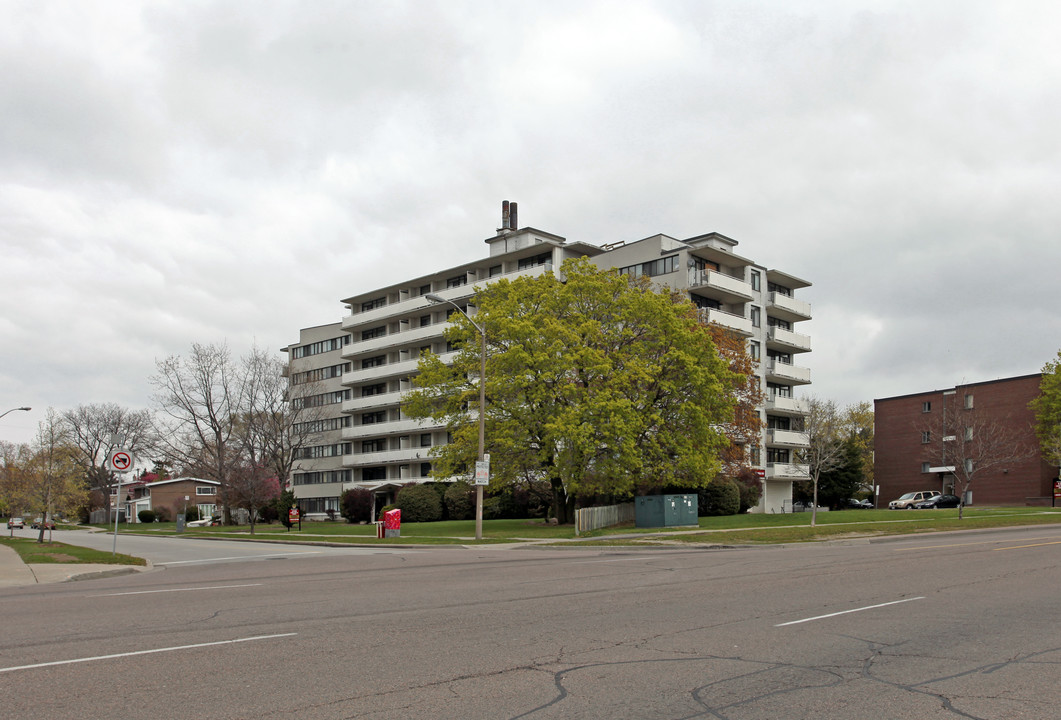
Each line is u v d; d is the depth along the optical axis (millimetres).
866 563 18297
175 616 10938
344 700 6375
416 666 7602
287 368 92250
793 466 63406
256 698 6434
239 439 69875
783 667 7559
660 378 40000
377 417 80688
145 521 94812
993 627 9672
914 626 9758
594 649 8414
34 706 6211
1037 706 6227
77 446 92312
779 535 29609
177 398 66500
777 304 65875
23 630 9789
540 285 41656
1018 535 28859
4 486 73125
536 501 57906
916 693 6621
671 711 6102
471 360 42562
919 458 74250
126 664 7688
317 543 36344
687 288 58375
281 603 12320
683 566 18688
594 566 19188
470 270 70312
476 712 6043
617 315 40438
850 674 7285
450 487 60812
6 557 25656
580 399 37562
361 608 11641
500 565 20141
